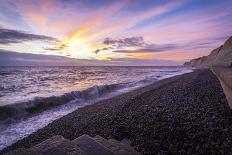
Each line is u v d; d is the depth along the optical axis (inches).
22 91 742.5
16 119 359.6
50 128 290.4
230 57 596.4
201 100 350.0
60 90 762.8
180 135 184.4
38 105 453.1
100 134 227.3
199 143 161.6
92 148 98.1
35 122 342.3
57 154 81.4
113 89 810.2
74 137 236.4
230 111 239.3
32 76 1729.8
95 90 694.5
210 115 236.5
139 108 341.7
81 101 552.1
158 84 822.5
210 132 179.6
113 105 415.5
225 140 158.6
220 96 359.9
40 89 803.4
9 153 78.9
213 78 820.0
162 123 230.1
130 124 243.6
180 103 346.3
